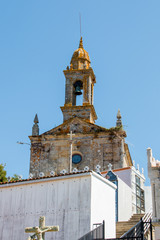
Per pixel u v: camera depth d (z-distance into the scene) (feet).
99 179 102.68
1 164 185.88
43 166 179.01
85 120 185.88
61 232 97.45
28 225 101.50
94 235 85.46
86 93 193.06
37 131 186.09
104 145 177.68
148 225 108.78
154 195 101.19
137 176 157.79
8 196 106.52
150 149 105.50
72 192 100.01
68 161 178.09
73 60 201.57
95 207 98.73
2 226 103.91
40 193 103.40
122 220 132.16
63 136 181.68
